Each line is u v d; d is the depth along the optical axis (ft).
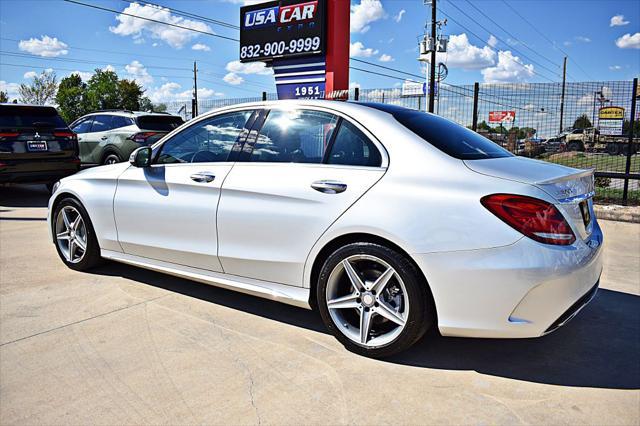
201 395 8.30
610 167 28.22
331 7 27.07
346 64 28.12
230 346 10.12
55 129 28.40
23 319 11.37
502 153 10.73
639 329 11.21
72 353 9.77
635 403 8.16
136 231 13.12
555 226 8.32
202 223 11.69
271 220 10.53
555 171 9.55
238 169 11.31
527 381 8.88
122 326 11.05
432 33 82.33
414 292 8.97
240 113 11.93
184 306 12.29
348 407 7.98
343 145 10.21
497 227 8.32
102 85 218.79
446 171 9.07
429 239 8.70
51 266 15.51
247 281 11.25
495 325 8.45
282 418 7.68
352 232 9.46
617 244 19.58
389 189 9.26
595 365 9.50
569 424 7.57
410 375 9.04
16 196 32.17
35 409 7.91
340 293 10.21
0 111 26.73
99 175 14.05
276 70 29.89
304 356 9.73
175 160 12.73
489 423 7.58
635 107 26.96
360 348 9.70
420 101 28.35
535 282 8.13
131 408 7.94
